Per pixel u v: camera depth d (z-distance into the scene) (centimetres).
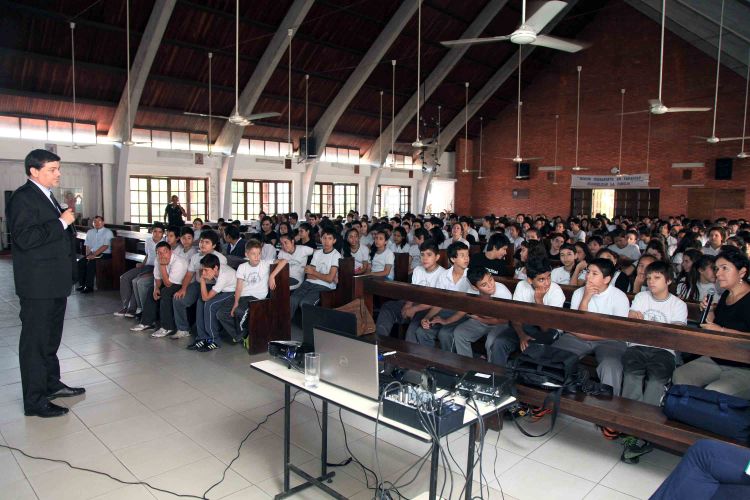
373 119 1748
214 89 1340
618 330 275
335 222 1210
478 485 265
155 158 1377
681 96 1603
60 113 1216
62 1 1000
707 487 188
